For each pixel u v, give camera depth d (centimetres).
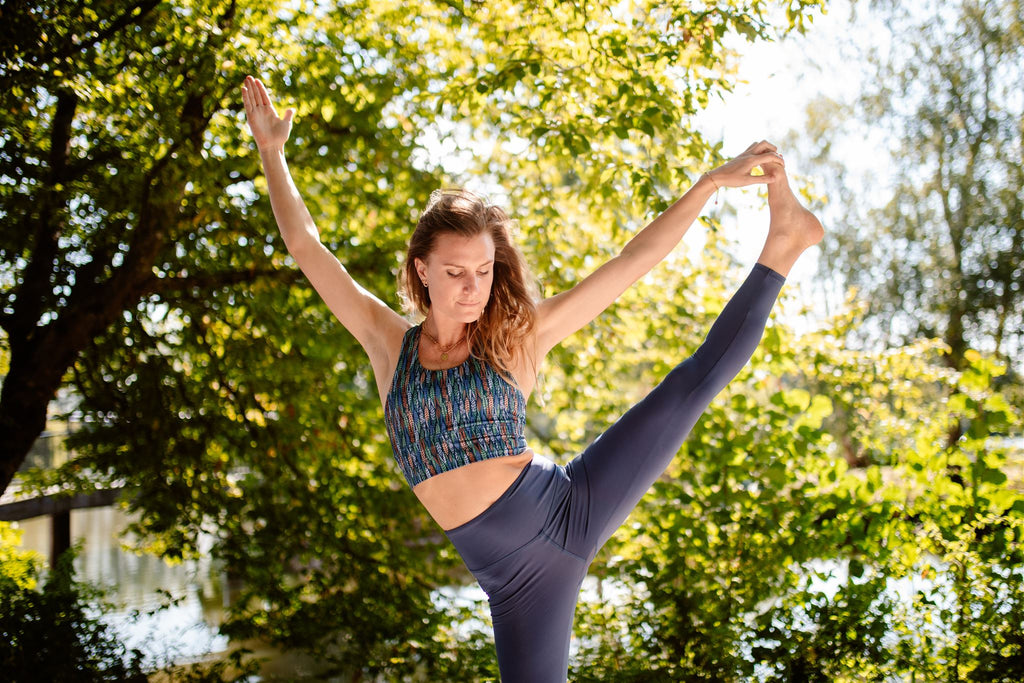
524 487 183
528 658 186
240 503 534
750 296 194
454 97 448
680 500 419
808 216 197
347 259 558
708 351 192
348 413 568
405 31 489
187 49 423
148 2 382
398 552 534
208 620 575
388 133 538
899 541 376
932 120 1195
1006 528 356
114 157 450
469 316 180
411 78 504
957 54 1173
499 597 189
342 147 539
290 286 547
